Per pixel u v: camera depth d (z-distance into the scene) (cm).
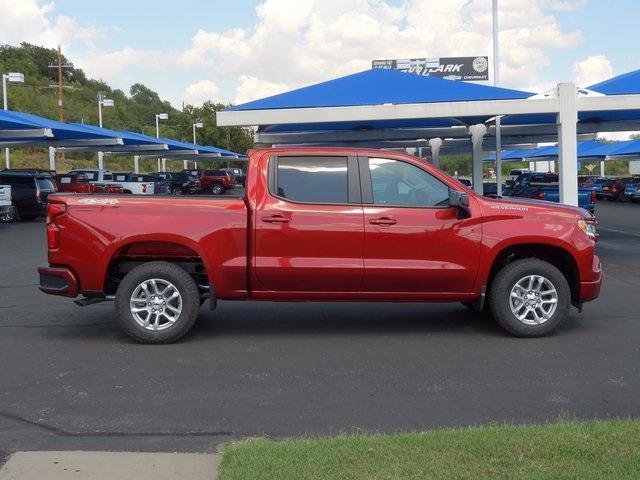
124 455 500
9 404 618
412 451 466
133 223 813
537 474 421
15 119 2803
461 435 500
